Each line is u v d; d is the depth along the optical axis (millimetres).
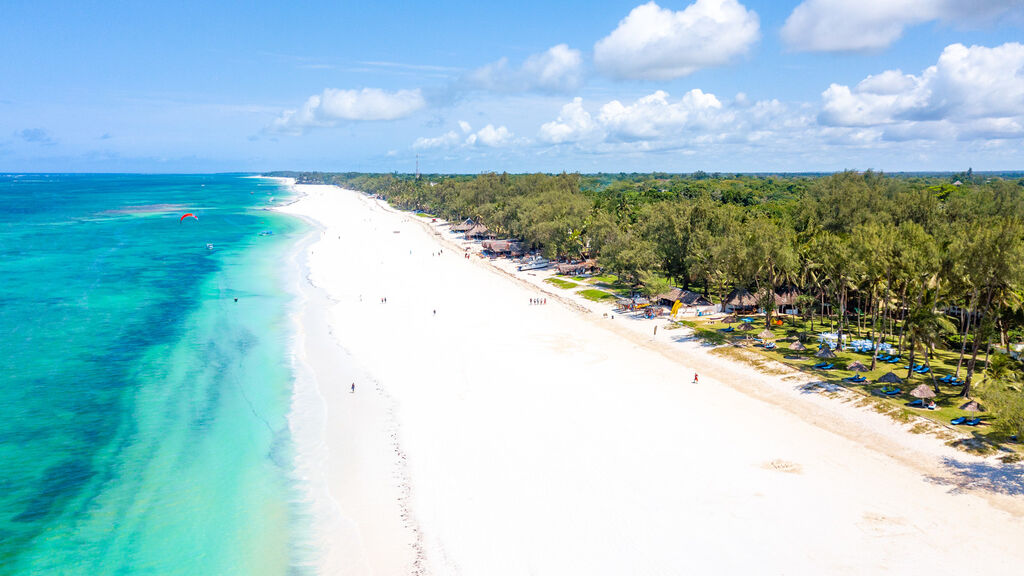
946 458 43000
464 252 150000
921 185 172125
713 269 86250
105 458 44250
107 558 33469
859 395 53594
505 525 36312
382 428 49312
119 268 122562
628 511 37469
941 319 54688
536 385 58438
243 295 98750
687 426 49375
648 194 190625
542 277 115375
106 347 69750
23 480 40969
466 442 46781
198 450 45625
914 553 33281
